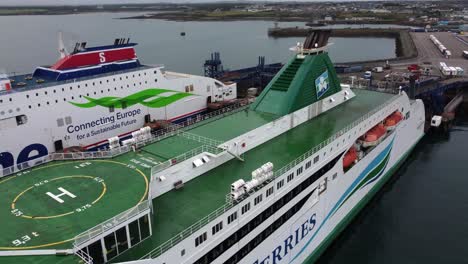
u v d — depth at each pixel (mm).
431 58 110188
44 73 43812
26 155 38000
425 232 36281
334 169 31906
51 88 38719
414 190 44312
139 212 18203
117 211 18250
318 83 37875
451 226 37156
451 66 95750
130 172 22516
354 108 40969
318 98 38156
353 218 38000
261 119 33594
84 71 43594
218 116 34656
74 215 17891
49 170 22594
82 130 42625
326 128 35062
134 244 18578
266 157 29000
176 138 29172
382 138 40625
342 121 36875
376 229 36812
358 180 37219
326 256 33188
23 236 16297
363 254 33312
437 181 46531
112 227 17031
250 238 23922
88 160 24281
